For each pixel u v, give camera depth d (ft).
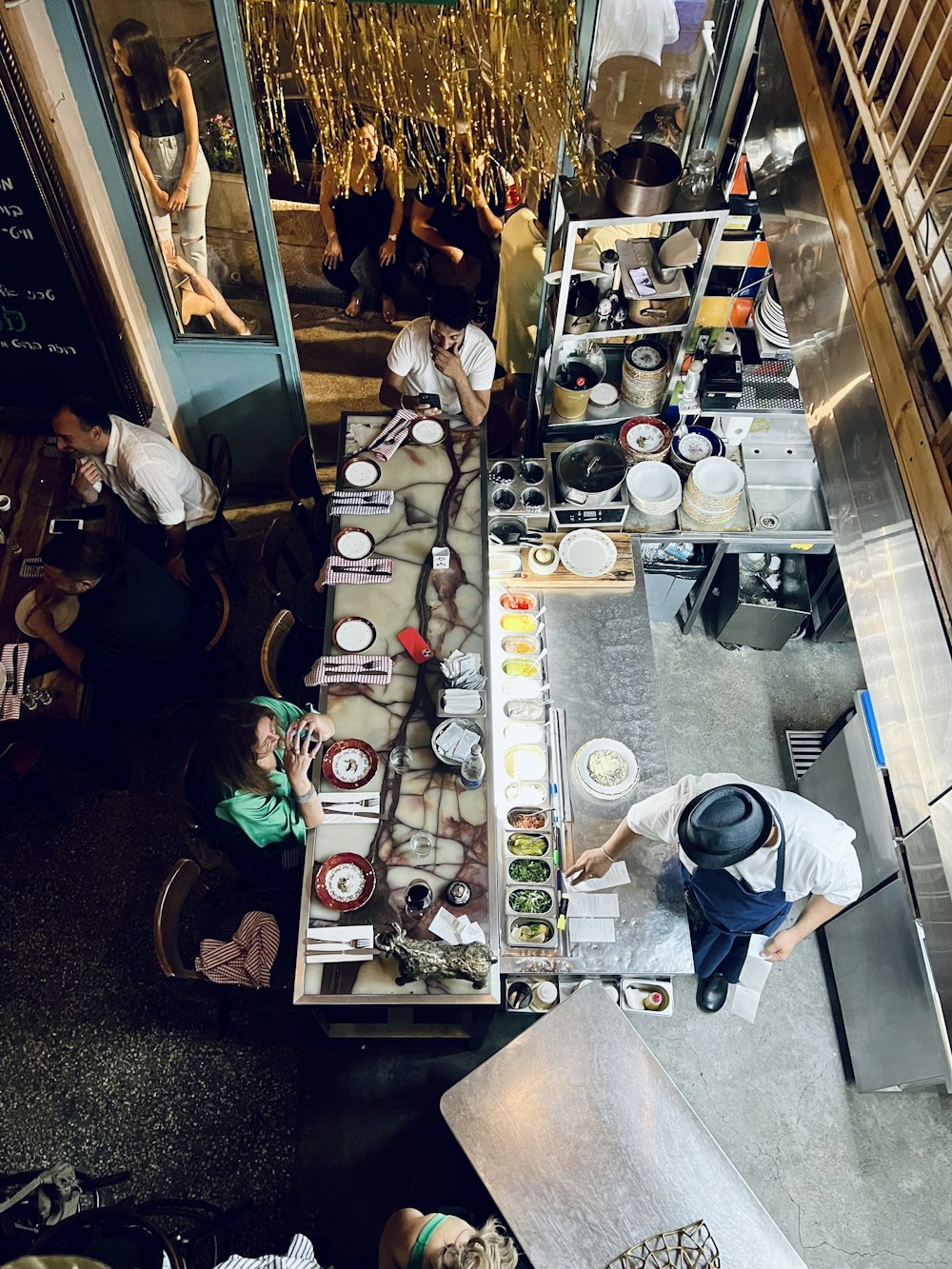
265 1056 13.17
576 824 12.84
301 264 20.99
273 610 17.07
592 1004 10.16
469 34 11.77
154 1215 12.05
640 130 13.62
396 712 12.46
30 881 14.35
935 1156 12.87
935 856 7.61
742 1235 9.08
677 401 15.47
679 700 16.40
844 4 9.72
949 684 7.22
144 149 13.51
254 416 17.26
